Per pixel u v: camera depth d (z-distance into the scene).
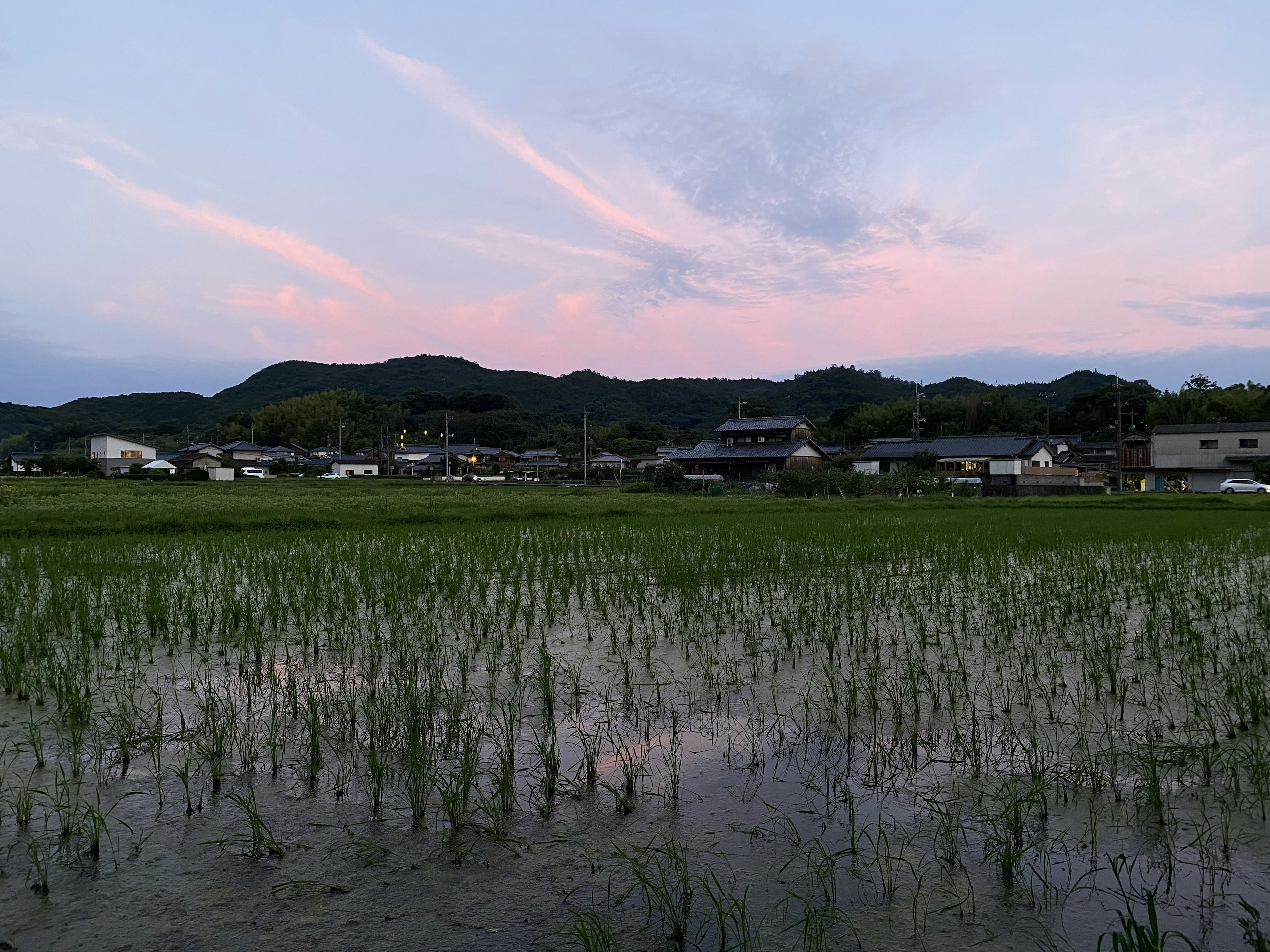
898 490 38.81
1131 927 2.73
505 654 7.07
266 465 85.12
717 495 42.34
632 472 74.94
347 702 5.41
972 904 3.22
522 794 4.26
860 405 95.44
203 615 8.48
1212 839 3.66
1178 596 9.36
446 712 5.38
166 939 3.01
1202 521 21.31
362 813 4.02
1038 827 3.83
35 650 6.77
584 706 5.71
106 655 6.96
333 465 84.19
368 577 10.55
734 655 7.05
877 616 8.59
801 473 40.25
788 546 14.59
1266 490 40.12
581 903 3.27
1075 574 10.95
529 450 106.75
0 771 4.50
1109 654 6.26
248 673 6.44
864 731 5.15
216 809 4.05
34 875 3.45
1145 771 4.27
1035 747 4.55
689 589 10.05
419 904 3.25
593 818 3.99
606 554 14.00
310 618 8.24
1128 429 73.94
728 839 3.78
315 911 3.20
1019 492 43.91
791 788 4.34
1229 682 5.74
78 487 38.91
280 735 5.02
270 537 16.78
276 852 3.61
